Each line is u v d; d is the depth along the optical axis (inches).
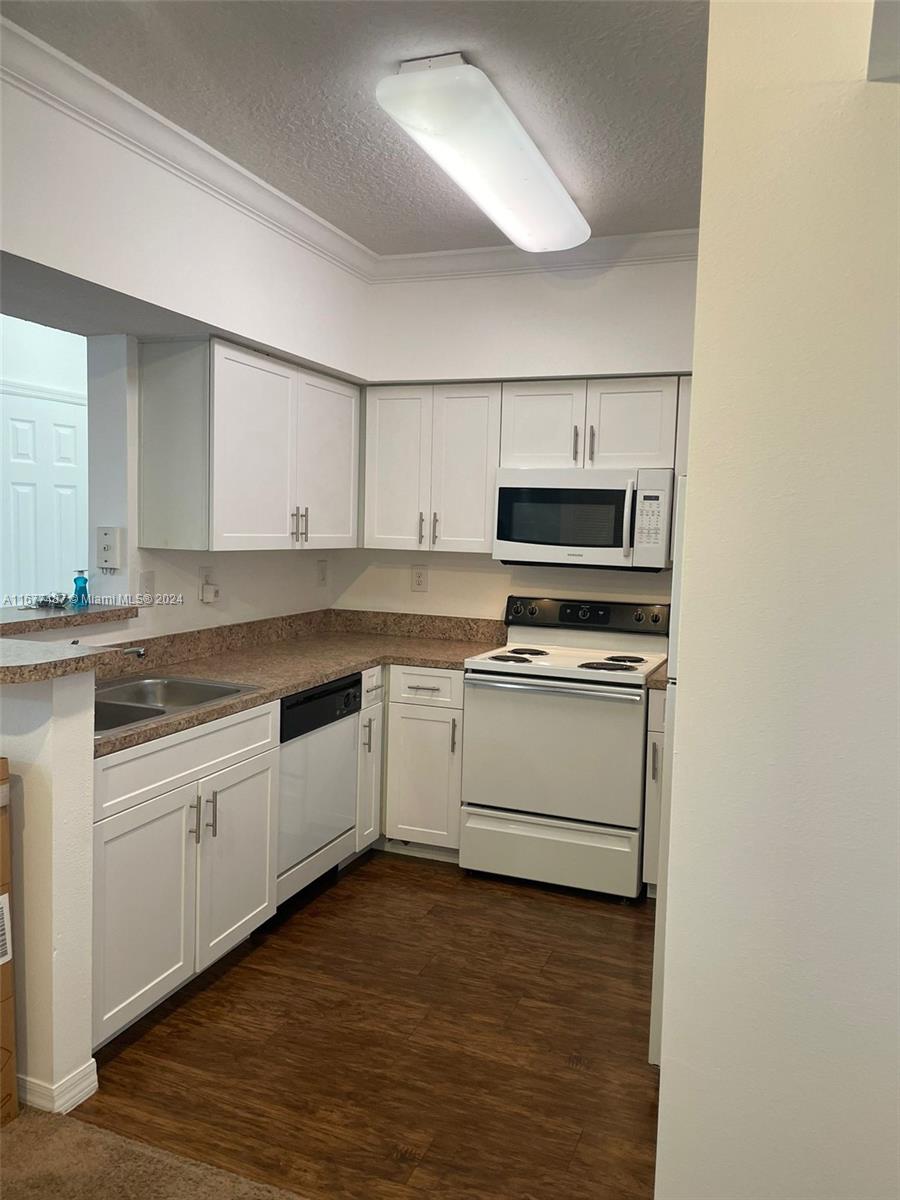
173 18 78.9
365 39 81.8
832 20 40.0
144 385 124.6
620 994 107.0
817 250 40.7
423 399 156.4
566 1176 76.5
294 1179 75.2
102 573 126.4
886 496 40.5
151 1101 84.5
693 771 44.0
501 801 141.0
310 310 135.3
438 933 122.3
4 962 79.0
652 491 140.9
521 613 159.6
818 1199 43.8
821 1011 43.0
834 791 42.0
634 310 139.7
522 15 77.4
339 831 136.6
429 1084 88.6
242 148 105.7
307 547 145.3
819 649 41.8
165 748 95.0
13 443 169.0
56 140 88.9
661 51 82.4
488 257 144.4
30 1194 72.3
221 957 111.1
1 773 76.8
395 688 148.1
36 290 97.3
